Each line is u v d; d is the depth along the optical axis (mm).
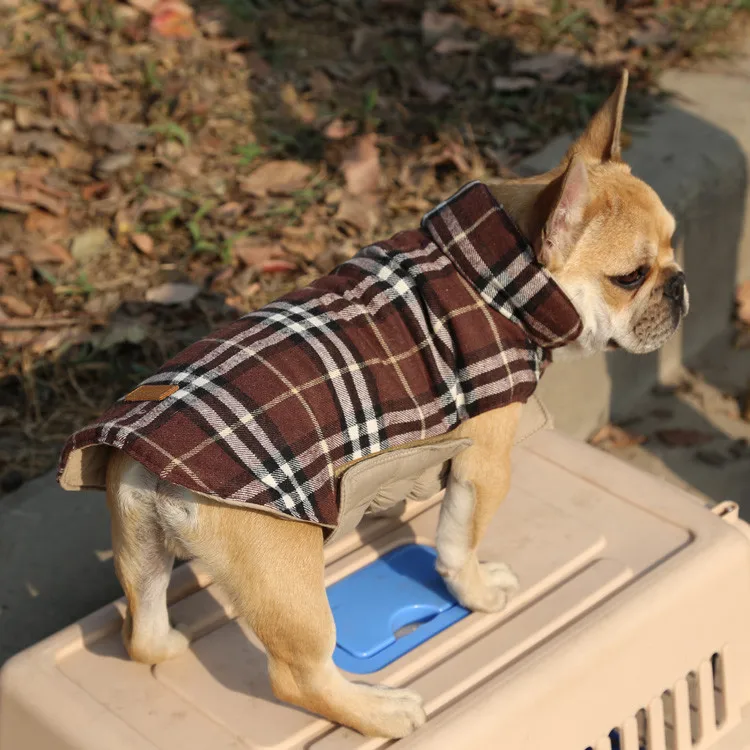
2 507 1847
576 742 1580
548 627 1603
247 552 1448
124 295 2059
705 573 1647
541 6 2775
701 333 2295
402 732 1509
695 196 2203
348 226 2174
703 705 1670
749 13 2902
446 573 1601
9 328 2014
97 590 1770
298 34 2619
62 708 1535
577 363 2064
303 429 1442
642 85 2535
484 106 2443
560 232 1521
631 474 1753
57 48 2365
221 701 1544
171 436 1413
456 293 1519
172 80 2352
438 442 1517
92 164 2201
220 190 2209
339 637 1601
